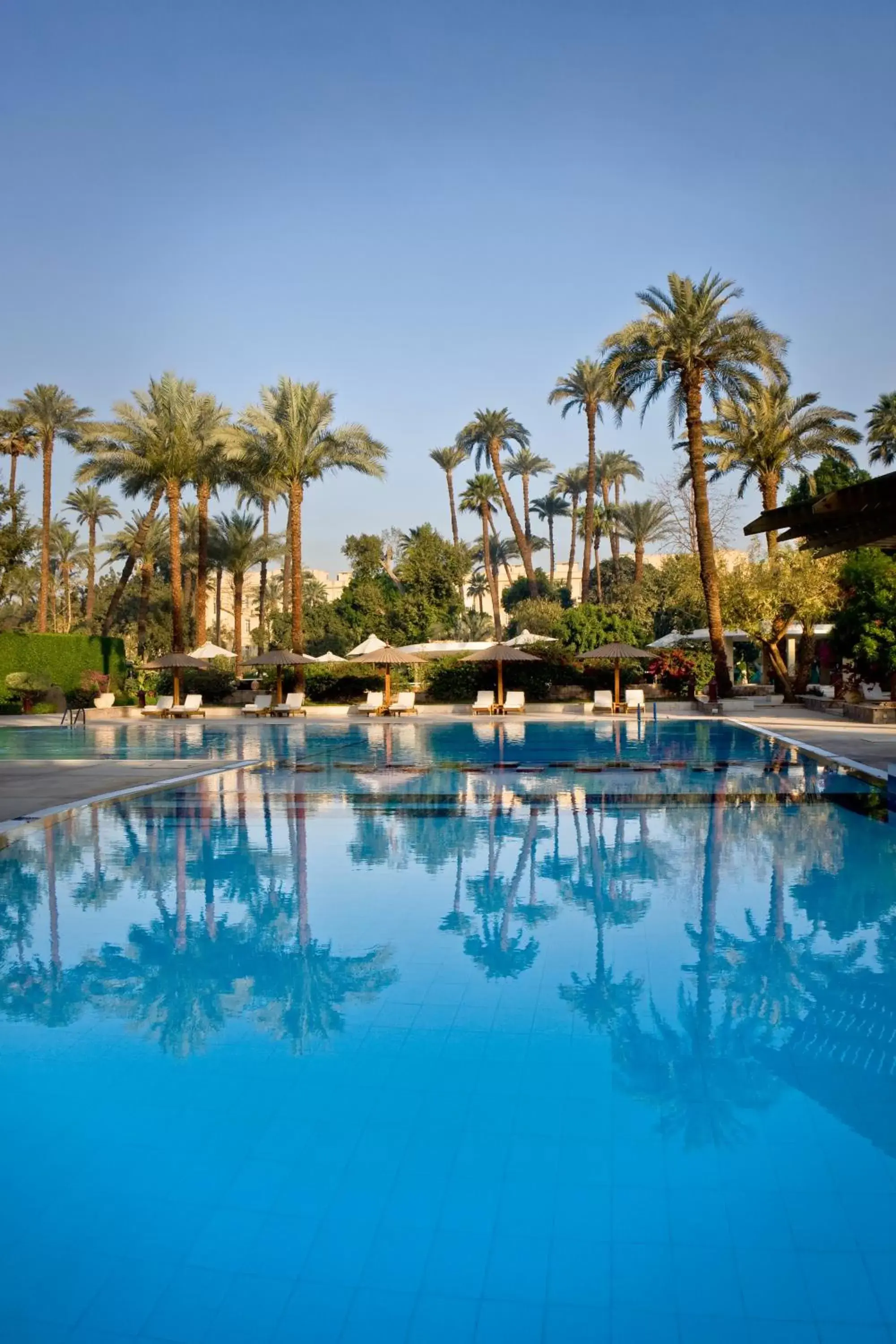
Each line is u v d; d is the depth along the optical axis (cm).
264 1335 256
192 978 540
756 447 3169
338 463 3341
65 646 3456
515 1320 261
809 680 3516
